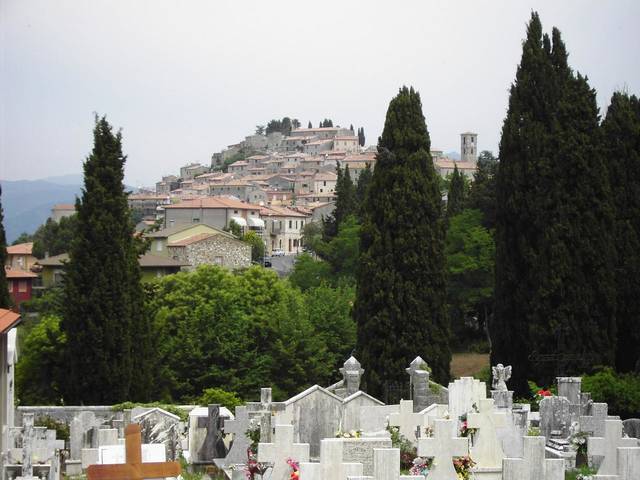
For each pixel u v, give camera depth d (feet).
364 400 123.54
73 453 119.03
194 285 226.99
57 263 375.86
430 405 131.75
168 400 194.08
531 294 166.81
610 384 143.95
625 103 177.68
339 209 379.14
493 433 95.55
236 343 212.64
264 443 94.32
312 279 319.27
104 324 170.91
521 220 170.60
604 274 164.86
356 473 81.20
